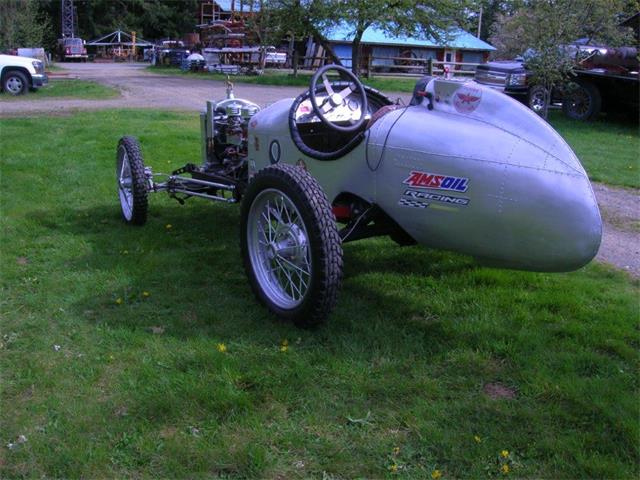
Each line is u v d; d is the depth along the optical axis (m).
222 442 2.75
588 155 9.91
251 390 3.15
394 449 2.73
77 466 2.62
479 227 3.36
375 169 3.77
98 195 6.86
